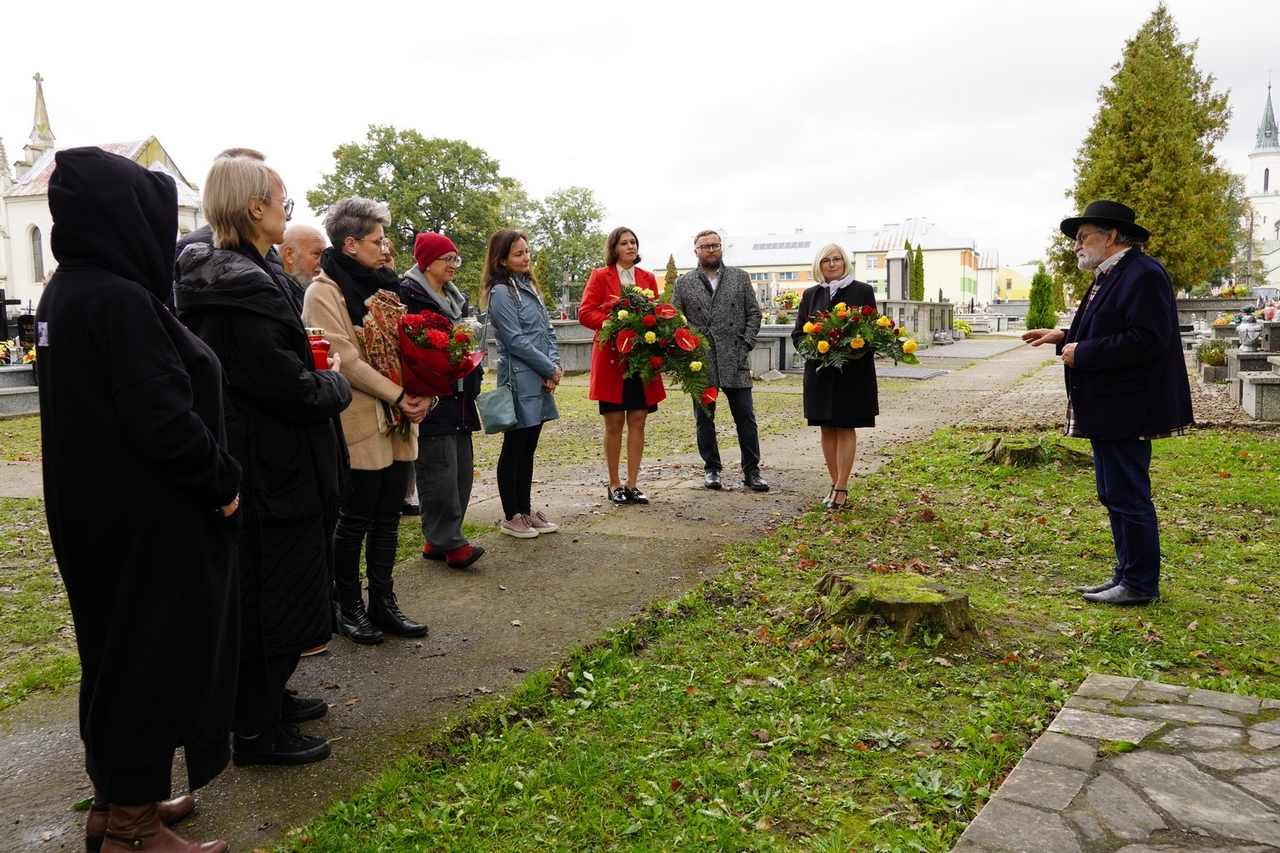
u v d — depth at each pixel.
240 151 3.08
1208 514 5.47
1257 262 69.81
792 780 2.52
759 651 3.46
